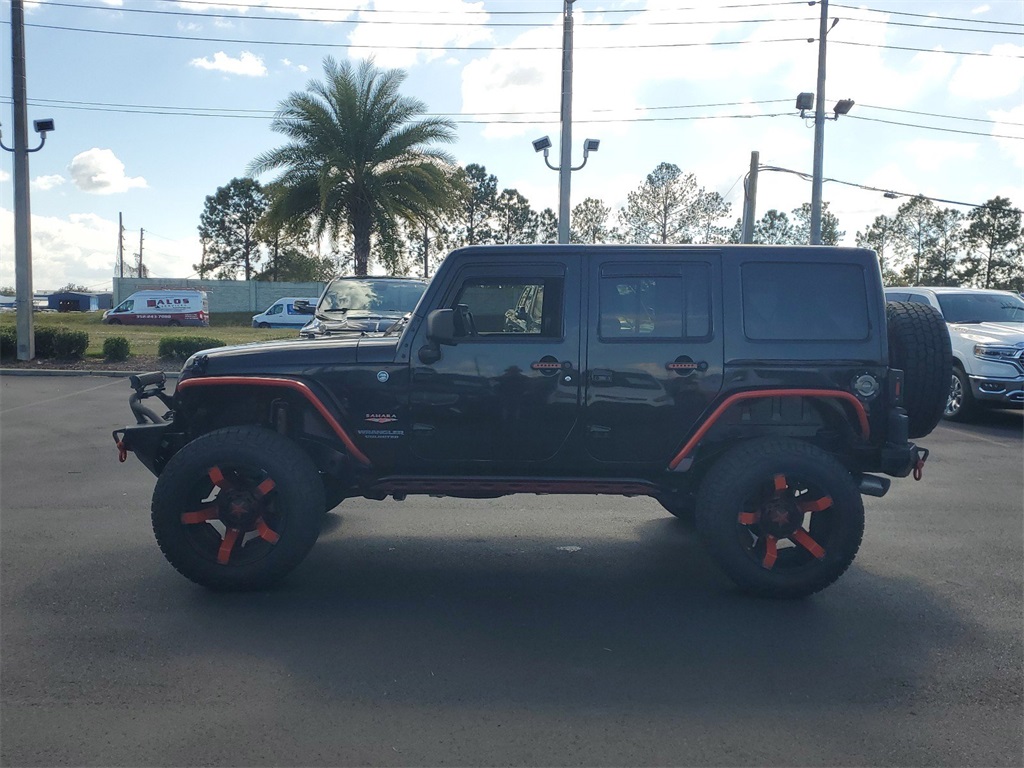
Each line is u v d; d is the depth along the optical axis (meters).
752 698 3.89
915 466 5.24
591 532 6.75
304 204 26.09
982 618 4.91
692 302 5.22
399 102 25.81
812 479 5.03
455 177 26.92
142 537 6.39
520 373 5.20
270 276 68.50
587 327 5.21
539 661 4.28
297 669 4.15
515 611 4.99
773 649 4.45
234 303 57.16
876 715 3.74
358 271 26.67
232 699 3.83
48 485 8.14
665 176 42.62
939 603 5.16
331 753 3.39
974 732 3.61
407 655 4.33
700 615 4.95
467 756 3.37
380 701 3.83
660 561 6.00
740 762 3.35
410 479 5.35
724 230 43.12
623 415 5.21
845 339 5.20
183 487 5.09
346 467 5.37
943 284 52.47
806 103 24.58
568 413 5.22
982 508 7.60
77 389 15.49
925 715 3.75
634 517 7.25
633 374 5.18
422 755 3.38
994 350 12.31
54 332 19.56
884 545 6.42
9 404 13.59
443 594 5.27
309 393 5.20
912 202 51.94
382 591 5.32
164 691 3.90
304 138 25.59
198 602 5.06
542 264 5.27
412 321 5.29
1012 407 12.68
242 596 5.18
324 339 5.63
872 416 5.19
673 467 5.21
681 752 3.42
